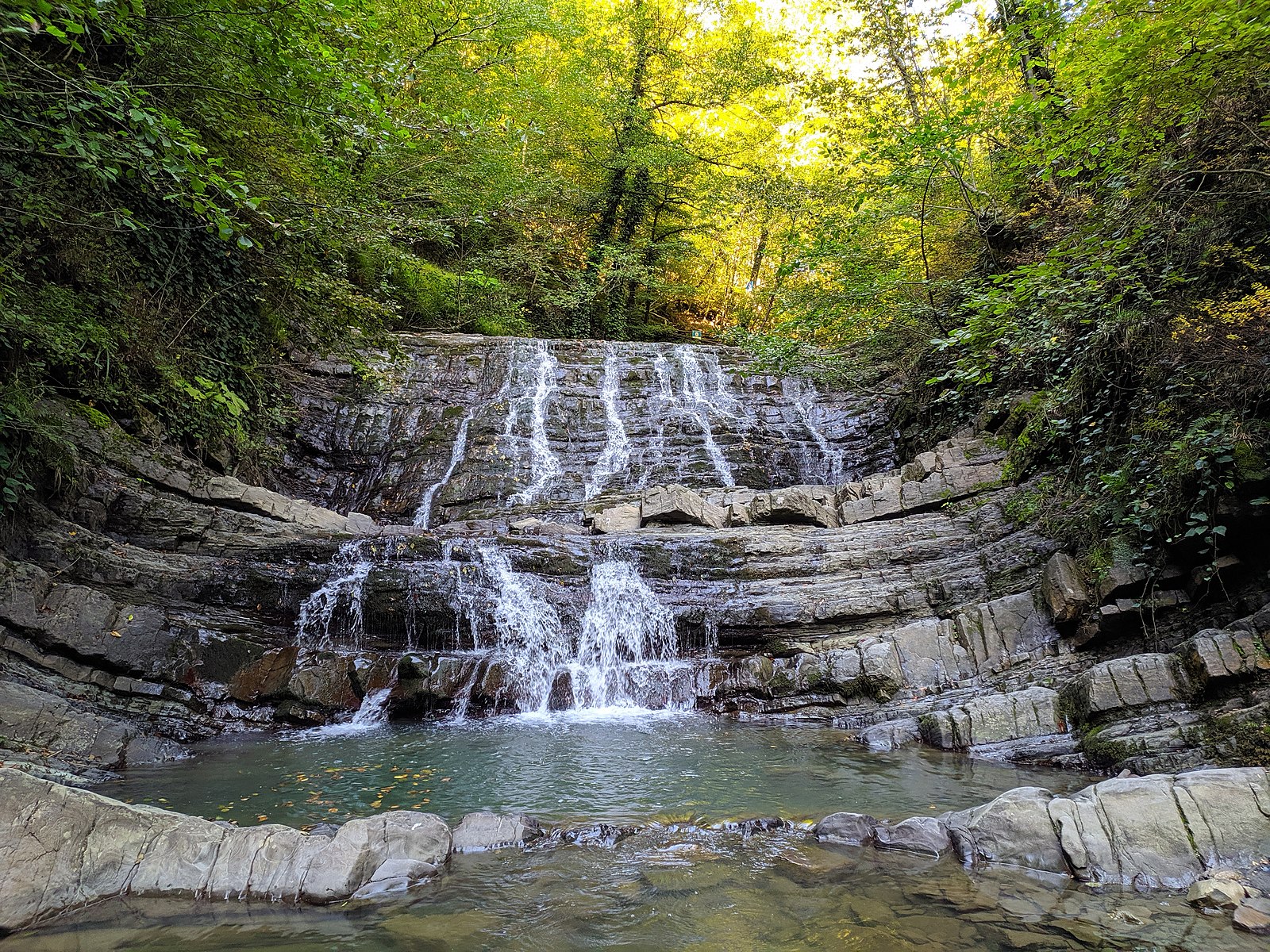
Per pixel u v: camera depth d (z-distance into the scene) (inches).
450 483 622.2
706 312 1517.0
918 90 674.8
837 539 426.9
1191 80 248.4
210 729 291.0
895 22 667.4
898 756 263.3
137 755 251.8
